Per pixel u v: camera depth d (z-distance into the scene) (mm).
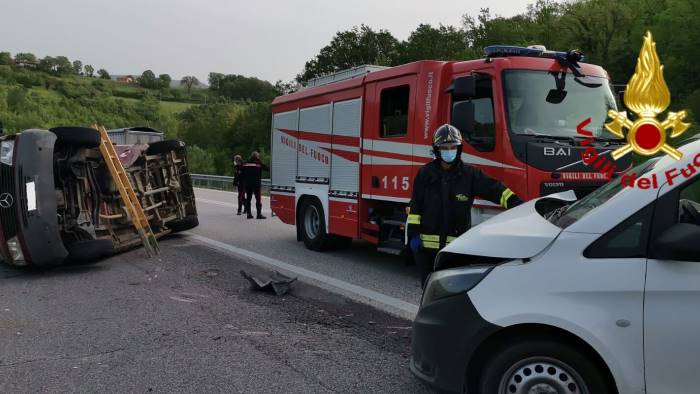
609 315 2717
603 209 2861
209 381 3934
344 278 7023
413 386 3826
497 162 5898
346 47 59688
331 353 4438
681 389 2631
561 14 40188
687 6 31312
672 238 2568
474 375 3070
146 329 5070
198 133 86062
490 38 48281
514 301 2887
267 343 4672
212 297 6148
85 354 4473
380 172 7348
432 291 3236
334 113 8375
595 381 2779
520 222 3395
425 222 4312
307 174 9172
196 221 10672
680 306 2613
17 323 5285
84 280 7012
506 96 5914
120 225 8570
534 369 2885
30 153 7023
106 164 8320
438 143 4215
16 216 6988
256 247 9383
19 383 3926
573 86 6297
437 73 6473
